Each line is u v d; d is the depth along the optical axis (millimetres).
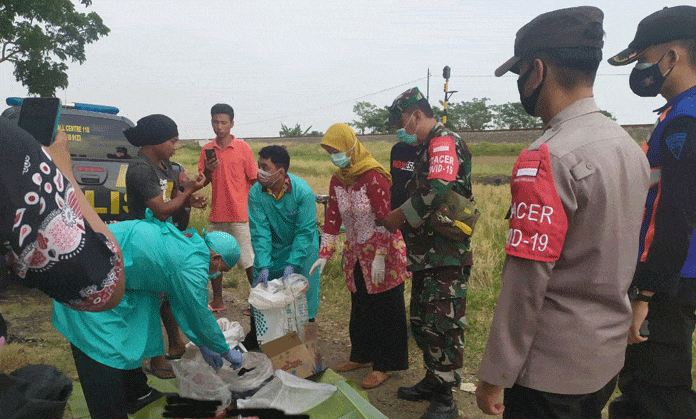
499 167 29344
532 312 1344
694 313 2000
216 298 4828
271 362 2896
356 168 3092
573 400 1384
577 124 1390
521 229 1342
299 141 44406
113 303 1075
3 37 23312
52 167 925
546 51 1416
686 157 1718
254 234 3557
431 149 2686
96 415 2383
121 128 5684
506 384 1384
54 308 2439
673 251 1705
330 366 3652
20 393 1294
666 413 2039
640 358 2029
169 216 3186
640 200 1373
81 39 25812
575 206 1299
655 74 1948
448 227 2650
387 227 2809
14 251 876
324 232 3527
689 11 1865
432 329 2828
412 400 3156
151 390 2914
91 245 980
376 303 3287
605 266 1334
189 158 29391
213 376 2637
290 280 3309
